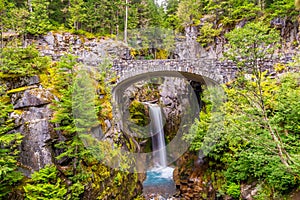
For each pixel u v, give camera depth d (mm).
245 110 6289
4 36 14852
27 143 7422
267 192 6758
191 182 9461
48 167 6969
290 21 13773
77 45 14906
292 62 8820
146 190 9727
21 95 8266
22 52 9430
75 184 7184
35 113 8070
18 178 6457
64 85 8906
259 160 6402
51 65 10023
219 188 8234
